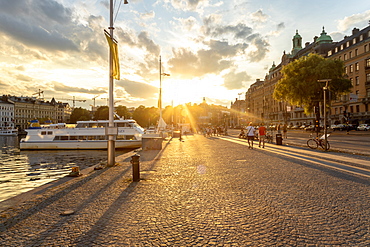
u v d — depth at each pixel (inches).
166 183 312.0
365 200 224.7
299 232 162.1
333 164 433.4
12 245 155.0
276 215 192.4
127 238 159.6
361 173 349.7
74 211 213.6
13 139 3041.3
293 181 304.3
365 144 830.5
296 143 871.1
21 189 467.2
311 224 174.4
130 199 245.0
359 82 2268.7
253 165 438.3
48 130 1294.3
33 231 175.0
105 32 435.5
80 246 150.7
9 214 210.1
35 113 6220.5
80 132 1283.2
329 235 157.2
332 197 235.1
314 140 714.2
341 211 198.1
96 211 212.4
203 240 153.9
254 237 156.3
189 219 188.9
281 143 871.1
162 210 211.0
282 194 248.7
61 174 631.8
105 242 154.9
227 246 145.6
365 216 187.0
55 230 175.2
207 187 286.7
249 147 764.6
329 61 1547.7
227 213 199.6
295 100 1653.5
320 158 515.2
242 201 229.5
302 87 1562.5
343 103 2452.0
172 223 182.1
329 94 641.0
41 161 888.9
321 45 2908.5
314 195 242.8
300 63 1631.4
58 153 1145.4
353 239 151.5
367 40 2146.9
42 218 199.3
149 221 187.0
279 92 1715.1
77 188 296.0
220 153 656.4
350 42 2410.2
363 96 2219.5
